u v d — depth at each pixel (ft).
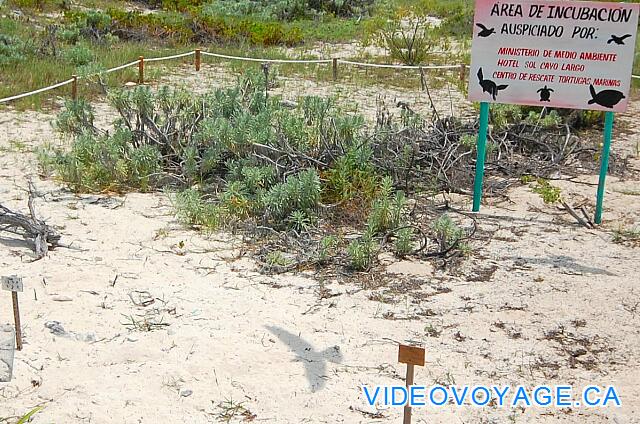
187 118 30.78
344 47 67.15
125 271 21.15
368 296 20.18
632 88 50.29
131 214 25.38
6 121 37.45
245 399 15.67
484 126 25.90
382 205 24.03
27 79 45.24
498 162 31.32
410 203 27.12
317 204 24.88
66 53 52.24
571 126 38.60
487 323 18.86
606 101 24.95
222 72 53.21
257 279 20.98
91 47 57.57
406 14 74.28
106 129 36.04
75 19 64.13
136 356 17.04
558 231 25.03
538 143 33.30
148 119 30.45
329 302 19.76
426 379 16.49
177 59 56.24
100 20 63.98
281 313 19.07
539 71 25.26
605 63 24.73
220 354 17.19
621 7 24.30
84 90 44.24
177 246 22.89
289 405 15.49
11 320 18.30
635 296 20.43
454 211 26.55
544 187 27.14
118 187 27.84
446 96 48.29
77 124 33.01
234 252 22.71
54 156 30.07
